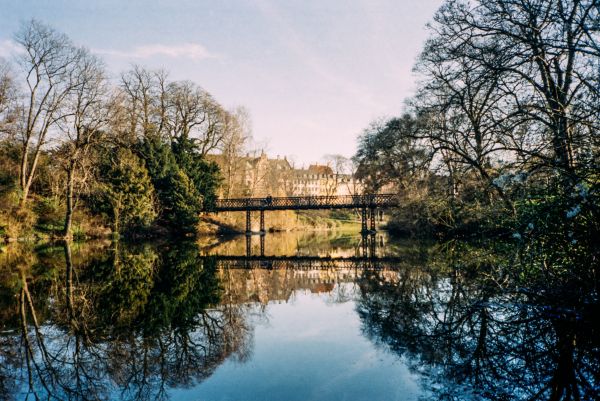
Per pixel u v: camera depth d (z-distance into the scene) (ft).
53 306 27.50
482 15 25.89
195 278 40.98
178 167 102.83
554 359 15.90
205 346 19.40
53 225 80.12
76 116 77.25
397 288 33.12
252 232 134.31
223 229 124.67
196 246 80.79
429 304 26.32
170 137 110.83
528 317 20.98
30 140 82.38
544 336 18.24
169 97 110.63
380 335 20.49
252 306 28.63
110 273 42.04
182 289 34.65
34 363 17.43
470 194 39.68
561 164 18.40
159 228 100.27
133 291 33.12
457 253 52.90
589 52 17.16
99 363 17.38
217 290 34.83
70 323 23.45
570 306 20.79
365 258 60.54
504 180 21.22
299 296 32.32
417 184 59.00
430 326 21.48
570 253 21.09
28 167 88.89
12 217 71.97
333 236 125.70
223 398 13.79
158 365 17.07
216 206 113.80
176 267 48.60
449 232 69.05
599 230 18.66
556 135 19.61
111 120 78.84
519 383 14.02
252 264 55.31
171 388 14.74
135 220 88.07
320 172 318.86
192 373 16.07
